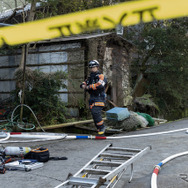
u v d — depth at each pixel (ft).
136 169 13.15
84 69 32.78
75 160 14.89
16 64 36.55
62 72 29.32
